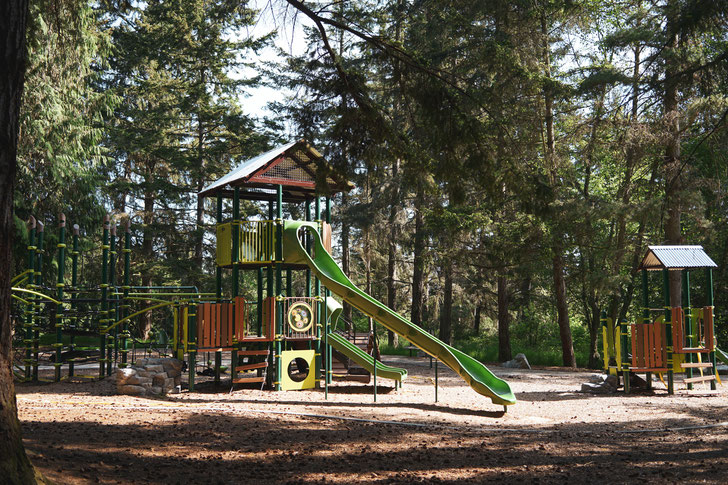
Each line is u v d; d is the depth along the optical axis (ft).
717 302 93.35
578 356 98.37
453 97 32.55
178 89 121.19
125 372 41.63
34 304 50.78
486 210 83.41
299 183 50.06
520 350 99.86
